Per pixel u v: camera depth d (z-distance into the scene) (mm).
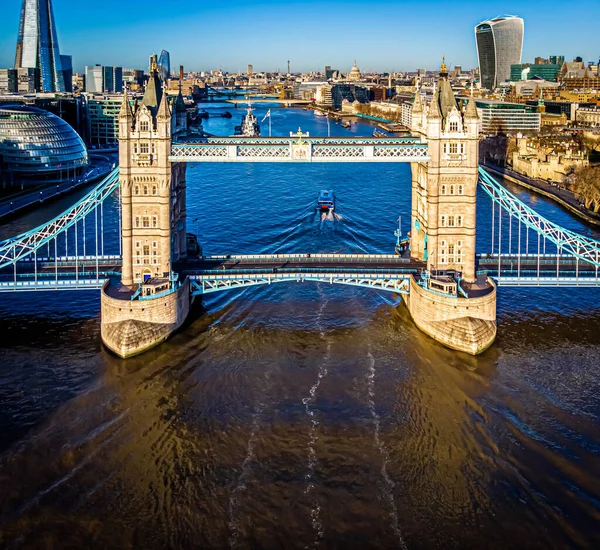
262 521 75438
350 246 191125
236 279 133125
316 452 87812
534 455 86875
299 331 127000
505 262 146125
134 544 71938
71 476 82500
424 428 93250
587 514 76000
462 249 130750
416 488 80812
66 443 89250
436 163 126875
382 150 128375
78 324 130875
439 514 76438
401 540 72688
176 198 138500
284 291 150000
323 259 146750
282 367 111750
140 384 105750
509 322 131000
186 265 140625
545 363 112750
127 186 126188
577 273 132000
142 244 129500
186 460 86125
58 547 71250
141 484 81250
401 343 121375
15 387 104125
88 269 141125
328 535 73438
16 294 147750
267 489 80688
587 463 85000
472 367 111438
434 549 71375
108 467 84375
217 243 192750
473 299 119188
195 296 142500
